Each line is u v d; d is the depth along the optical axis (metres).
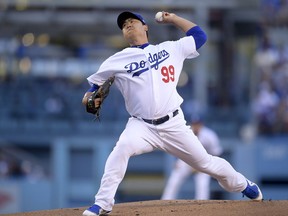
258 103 68.00
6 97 76.94
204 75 72.88
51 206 63.69
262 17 71.12
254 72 73.06
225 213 24.97
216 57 79.19
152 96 23.70
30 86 79.12
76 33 77.94
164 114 23.84
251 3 70.25
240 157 65.50
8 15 70.38
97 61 86.56
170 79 24.03
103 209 23.73
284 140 65.75
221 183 25.89
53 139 67.56
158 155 64.94
